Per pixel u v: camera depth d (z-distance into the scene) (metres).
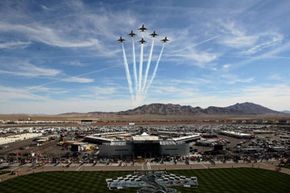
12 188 125.25
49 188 125.25
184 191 120.69
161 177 128.38
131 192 120.00
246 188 125.44
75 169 159.00
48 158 188.62
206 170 155.88
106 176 143.88
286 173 149.12
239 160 181.12
